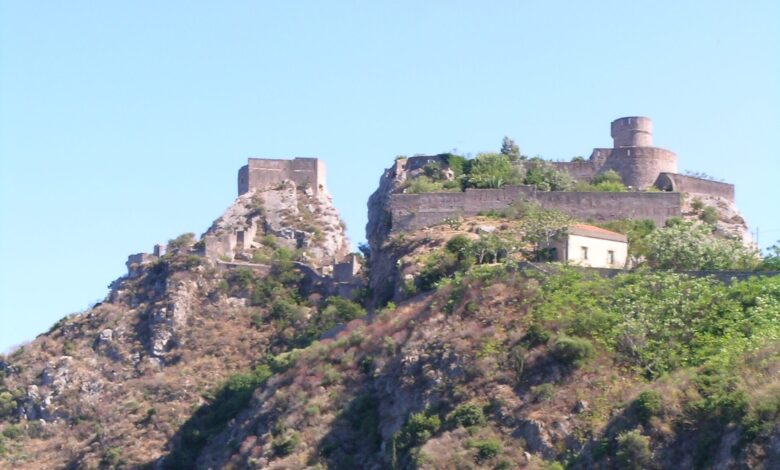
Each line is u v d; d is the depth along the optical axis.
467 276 148.38
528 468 122.12
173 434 170.75
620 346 131.38
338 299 184.62
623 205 175.75
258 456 141.50
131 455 168.38
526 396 128.75
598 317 134.25
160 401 178.00
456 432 127.62
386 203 188.38
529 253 159.12
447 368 135.25
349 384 145.12
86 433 177.75
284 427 143.50
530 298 139.88
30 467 174.00
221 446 156.38
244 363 183.00
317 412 142.75
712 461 113.75
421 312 147.25
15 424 182.62
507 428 127.00
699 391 120.25
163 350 187.88
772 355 121.50
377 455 133.88
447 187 184.50
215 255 199.88
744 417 113.50
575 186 184.25
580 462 120.56
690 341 130.62
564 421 125.00
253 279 194.50
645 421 119.81
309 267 194.75
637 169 190.38
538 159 190.75
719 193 186.38
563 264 149.38
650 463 116.94
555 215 164.62
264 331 186.62
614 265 157.88
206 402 172.38
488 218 173.75
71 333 194.12
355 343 151.12
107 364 187.75
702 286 137.38
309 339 178.50
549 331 134.00
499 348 134.62
